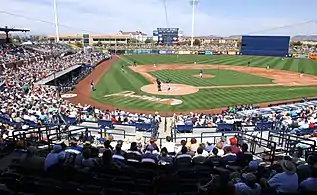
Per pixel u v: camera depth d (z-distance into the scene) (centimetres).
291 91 4128
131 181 722
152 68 6619
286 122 2044
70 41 17675
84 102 3403
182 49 10925
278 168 754
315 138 1548
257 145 1382
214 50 10638
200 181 745
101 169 802
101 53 9050
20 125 1742
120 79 5006
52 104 2800
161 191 667
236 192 584
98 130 1958
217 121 2297
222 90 4103
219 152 1158
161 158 986
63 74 4794
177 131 2027
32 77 4334
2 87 3444
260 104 3356
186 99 3528
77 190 613
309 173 726
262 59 8756
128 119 2384
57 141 1429
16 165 792
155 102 3375
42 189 625
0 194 609
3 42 7512
